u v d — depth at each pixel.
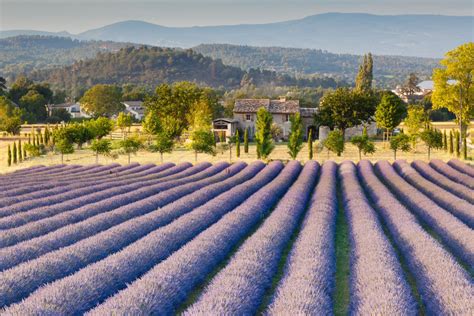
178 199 25.98
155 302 11.06
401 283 12.23
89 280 12.37
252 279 12.63
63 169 43.44
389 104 62.47
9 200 26.53
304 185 30.39
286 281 12.54
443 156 52.97
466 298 11.00
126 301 10.84
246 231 20.05
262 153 50.72
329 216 20.73
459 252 16.66
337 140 52.19
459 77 53.25
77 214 21.91
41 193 28.62
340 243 19.14
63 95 158.12
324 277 12.86
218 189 29.02
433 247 15.26
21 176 38.66
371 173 36.25
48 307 10.69
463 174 35.47
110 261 13.88
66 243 17.39
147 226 19.22
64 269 13.93
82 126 63.25
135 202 24.39
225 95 195.25
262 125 50.84
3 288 12.07
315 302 10.88
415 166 42.22
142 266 14.23
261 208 23.31
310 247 15.45
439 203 25.75
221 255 16.09
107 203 24.41
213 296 11.22
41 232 19.20
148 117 62.81
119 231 17.77
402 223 19.22
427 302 12.19
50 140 63.44
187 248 15.44
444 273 12.78
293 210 22.11
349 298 13.10
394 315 10.15
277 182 31.69
